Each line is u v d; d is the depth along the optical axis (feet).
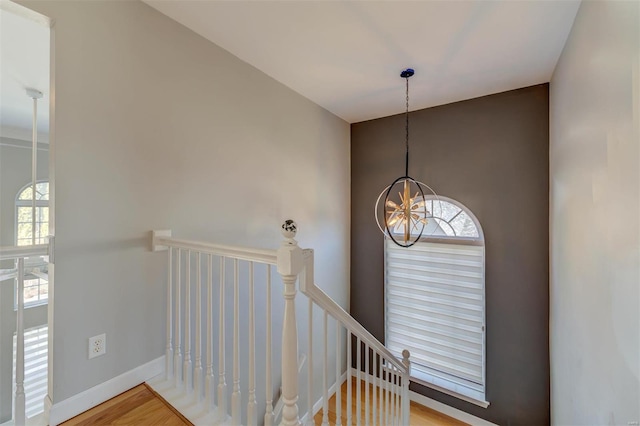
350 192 13.24
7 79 8.40
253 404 4.28
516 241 9.57
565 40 6.64
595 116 4.64
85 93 4.85
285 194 9.39
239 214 7.72
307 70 8.33
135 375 5.50
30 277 11.48
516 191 9.55
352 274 13.24
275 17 6.07
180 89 6.28
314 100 10.54
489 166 10.02
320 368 10.80
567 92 6.55
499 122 9.84
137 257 5.55
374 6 5.71
